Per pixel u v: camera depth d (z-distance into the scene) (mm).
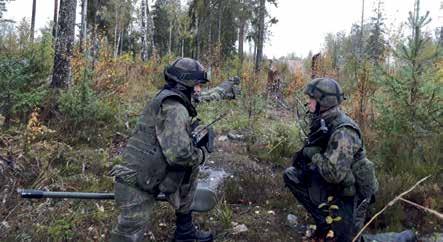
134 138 3297
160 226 4078
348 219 3564
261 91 10000
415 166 5258
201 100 4094
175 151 3107
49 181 4672
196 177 3625
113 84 8023
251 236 4047
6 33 8359
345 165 3363
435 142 5539
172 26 34688
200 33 30141
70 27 7219
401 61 5684
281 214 4473
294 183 3816
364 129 6035
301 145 6105
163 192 3260
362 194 3660
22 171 4707
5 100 5781
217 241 3955
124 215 3285
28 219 4012
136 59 14391
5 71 5953
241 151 6121
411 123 5488
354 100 6711
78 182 4730
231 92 4387
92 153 5414
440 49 5453
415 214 4480
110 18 29016
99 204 4402
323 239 3768
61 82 7137
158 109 3213
